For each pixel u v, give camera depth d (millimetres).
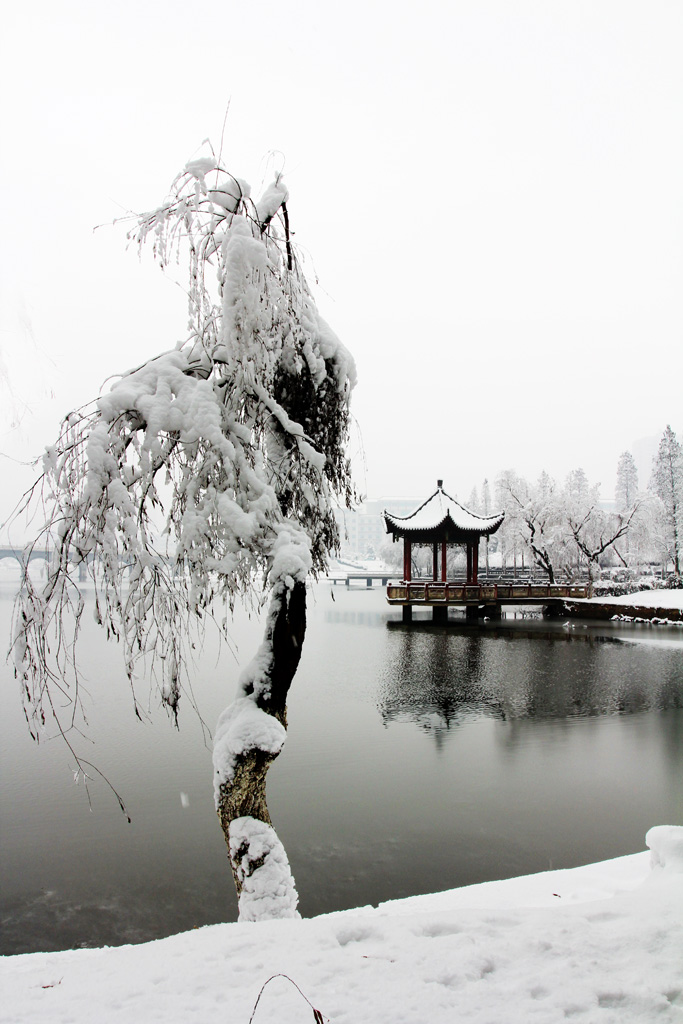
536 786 10828
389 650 27344
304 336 5828
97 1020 2604
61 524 4758
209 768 11914
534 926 3387
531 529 45031
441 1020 2441
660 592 39750
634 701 17438
